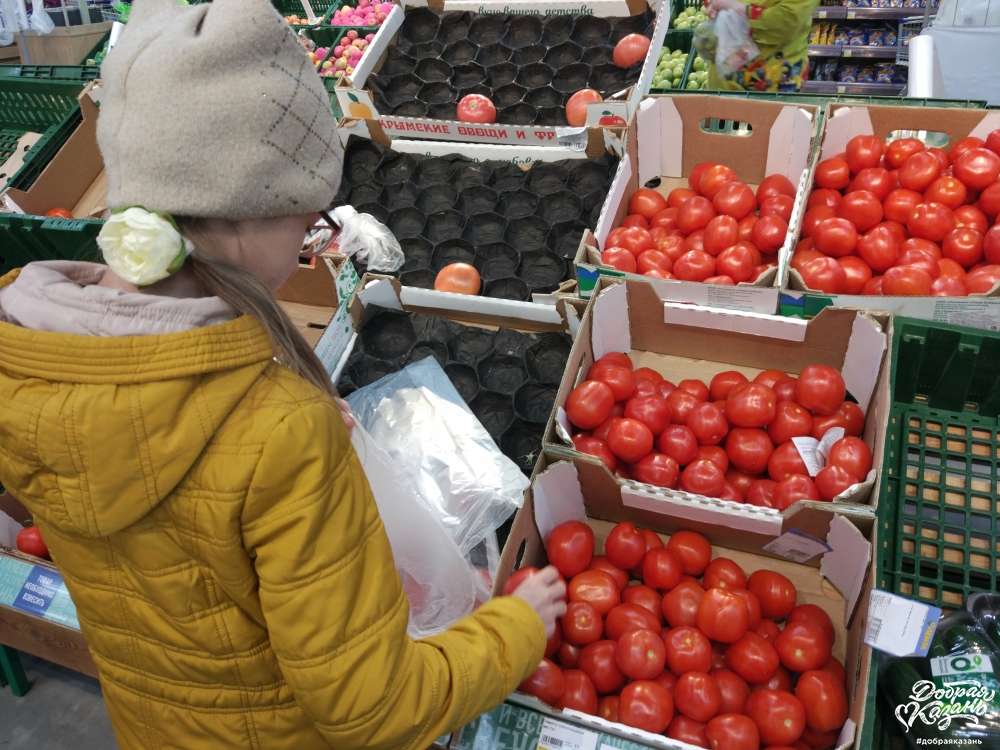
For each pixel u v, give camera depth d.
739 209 2.34
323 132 0.87
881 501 1.79
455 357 2.13
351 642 0.89
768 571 1.71
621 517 1.90
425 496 1.78
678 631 1.58
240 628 0.99
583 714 1.41
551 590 1.22
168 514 0.89
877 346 1.83
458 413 1.90
